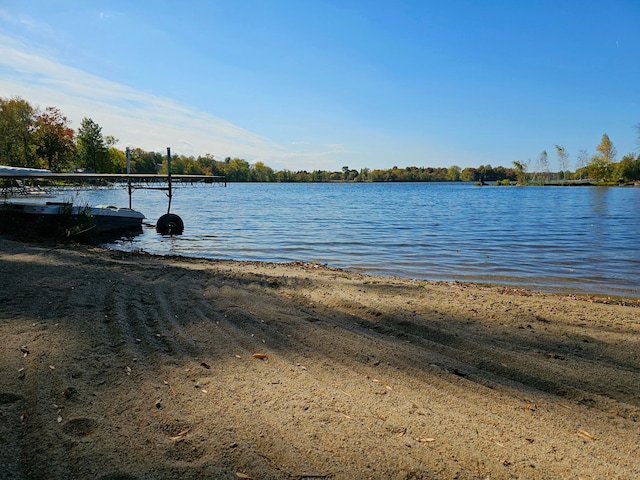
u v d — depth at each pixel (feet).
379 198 203.72
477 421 10.00
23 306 16.84
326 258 43.47
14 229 43.47
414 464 8.16
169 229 61.98
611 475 8.09
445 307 20.70
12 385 10.41
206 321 17.10
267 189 363.97
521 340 16.24
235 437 8.79
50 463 7.63
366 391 11.40
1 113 195.62
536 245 53.21
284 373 12.36
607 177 370.53
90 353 12.71
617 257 44.19
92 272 24.75
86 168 233.55
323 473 7.77
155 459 7.92
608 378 12.91
